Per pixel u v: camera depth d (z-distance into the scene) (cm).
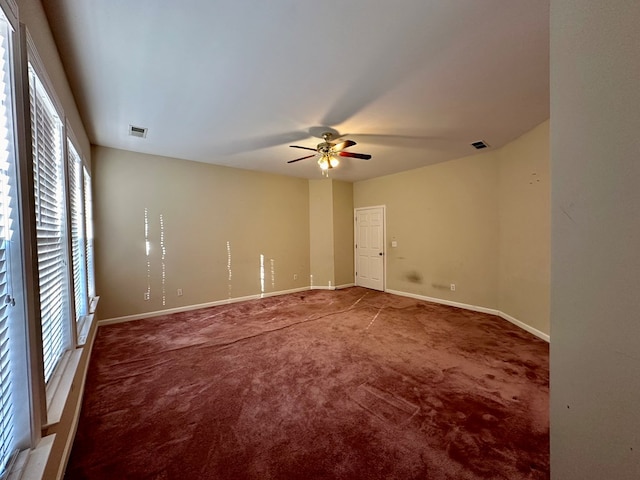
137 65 206
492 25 169
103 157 384
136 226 409
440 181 489
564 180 72
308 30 173
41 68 140
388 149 407
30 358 114
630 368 54
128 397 216
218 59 201
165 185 435
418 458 158
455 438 172
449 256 480
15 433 111
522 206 361
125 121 304
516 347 306
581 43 66
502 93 249
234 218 509
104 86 233
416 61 204
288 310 457
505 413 195
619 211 56
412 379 241
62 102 197
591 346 64
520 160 361
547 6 156
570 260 71
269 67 211
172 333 352
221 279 494
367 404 206
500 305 416
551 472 77
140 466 153
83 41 180
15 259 109
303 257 615
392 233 576
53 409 138
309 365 267
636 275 53
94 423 187
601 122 60
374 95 251
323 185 623
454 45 187
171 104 266
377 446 166
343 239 638
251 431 179
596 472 63
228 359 280
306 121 305
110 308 389
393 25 169
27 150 117
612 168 58
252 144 380
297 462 156
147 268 419
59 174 192
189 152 415
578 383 68
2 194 105
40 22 147
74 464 154
